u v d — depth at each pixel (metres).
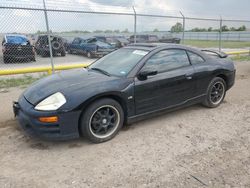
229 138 3.78
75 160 3.14
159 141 3.66
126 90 3.67
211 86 4.89
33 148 3.44
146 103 3.96
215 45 23.09
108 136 3.64
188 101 4.58
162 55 4.21
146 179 2.76
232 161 3.13
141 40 13.67
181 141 3.67
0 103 5.42
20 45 10.75
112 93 3.54
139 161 3.12
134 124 4.27
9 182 2.70
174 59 4.36
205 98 4.89
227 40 24.83
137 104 3.86
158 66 4.11
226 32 24.38
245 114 4.80
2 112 4.83
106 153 3.31
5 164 3.04
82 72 4.19
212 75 4.83
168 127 4.16
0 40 11.10
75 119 3.30
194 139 3.74
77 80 3.70
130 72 3.85
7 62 10.77
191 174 2.86
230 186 2.65
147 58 4.02
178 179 2.77
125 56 4.34
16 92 6.37
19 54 10.82
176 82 4.25
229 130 4.07
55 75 4.17
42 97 3.37
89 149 3.42
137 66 3.90
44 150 3.38
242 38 24.48
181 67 4.39
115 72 3.99
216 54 5.57
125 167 2.99
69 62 11.73
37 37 11.99
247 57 14.61
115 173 2.87
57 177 2.79
